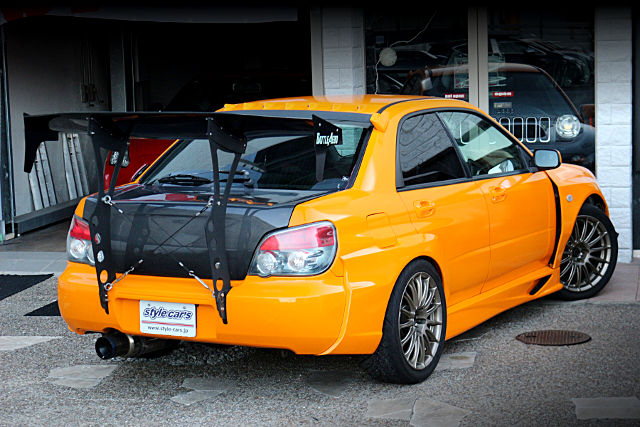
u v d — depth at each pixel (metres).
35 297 7.08
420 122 5.12
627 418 4.12
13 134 9.70
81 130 4.53
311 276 4.15
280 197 4.40
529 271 5.97
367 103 5.16
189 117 4.05
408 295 4.64
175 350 5.47
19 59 9.88
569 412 4.22
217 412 4.38
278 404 4.47
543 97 8.33
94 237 4.37
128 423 4.25
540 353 5.21
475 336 5.64
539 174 6.06
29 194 10.04
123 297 4.39
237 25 16.64
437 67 8.64
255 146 4.94
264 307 4.10
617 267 7.70
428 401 4.44
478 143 5.62
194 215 4.26
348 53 8.46
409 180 4.83
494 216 5.41
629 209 7.90
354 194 4.47
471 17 8.44
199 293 4.25
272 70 11.11
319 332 4.14
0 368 5.18
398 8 8.64
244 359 5.26
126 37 13.05
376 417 4.23
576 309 6.27
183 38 15.97
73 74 11.53
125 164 5.01
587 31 8.12
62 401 4.59
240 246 4.18
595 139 8.05
